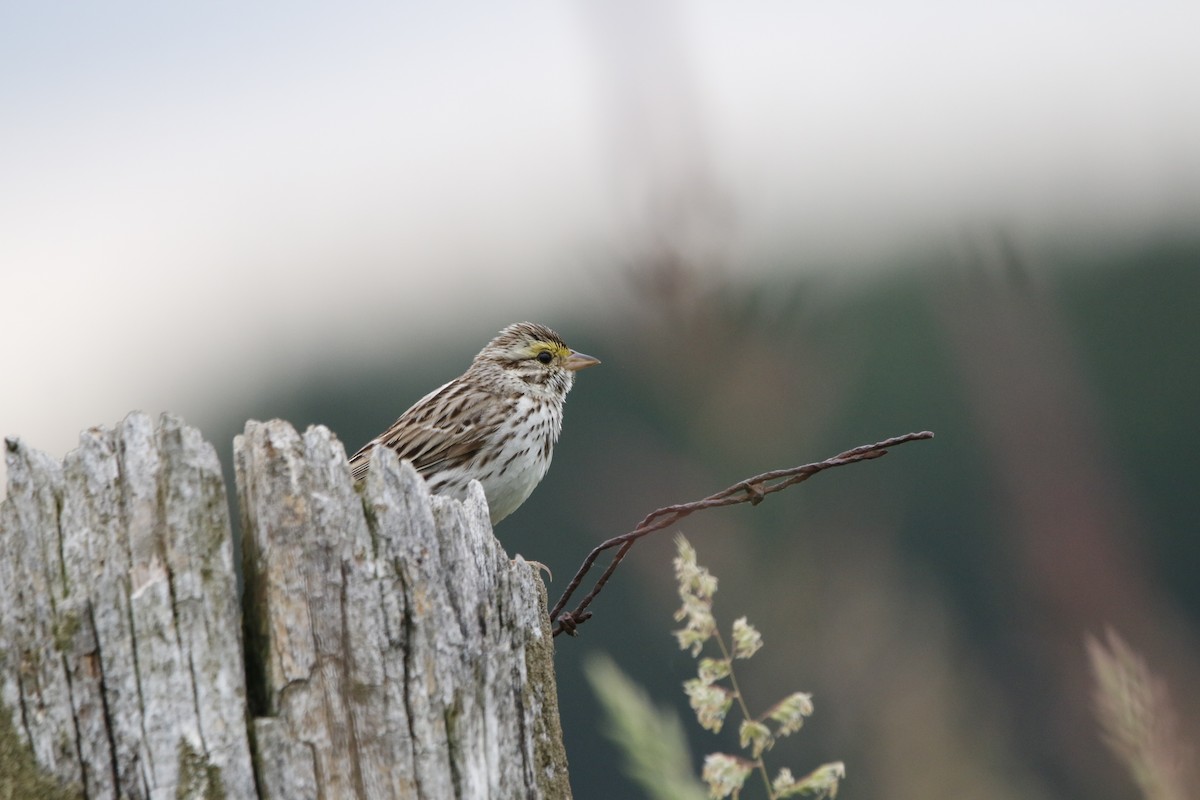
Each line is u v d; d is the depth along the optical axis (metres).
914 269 27.95
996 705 9.88
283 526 7.30
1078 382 10.01
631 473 11.68
